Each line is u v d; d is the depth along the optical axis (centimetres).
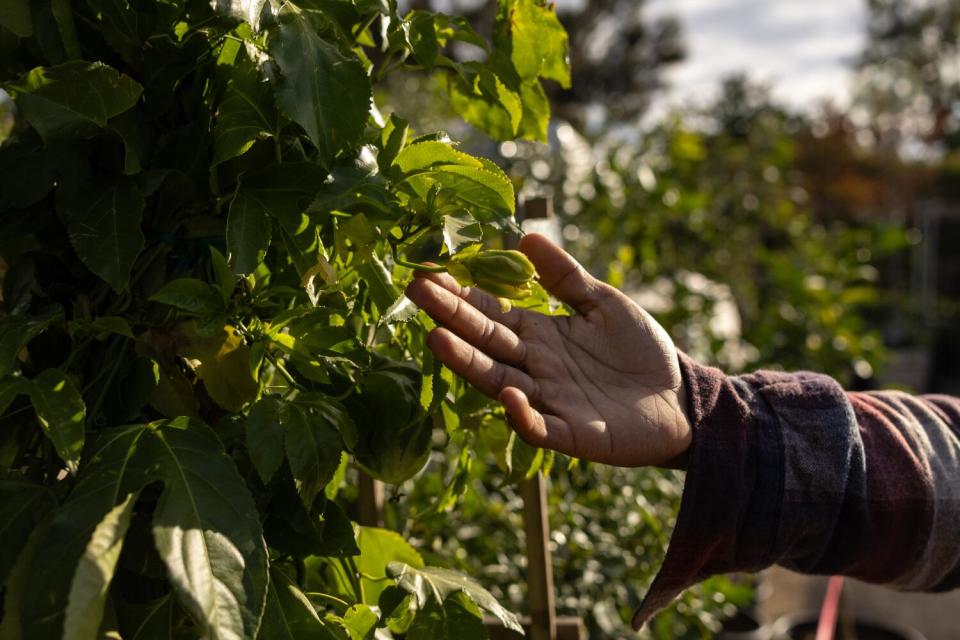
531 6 89
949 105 1886
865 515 89
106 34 68
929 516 91
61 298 72
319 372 70
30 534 59
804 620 277
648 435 79
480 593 77
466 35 89
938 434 98
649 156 292
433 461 144
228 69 70
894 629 269
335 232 72
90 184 67
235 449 70
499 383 72
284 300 73
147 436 61
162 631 63
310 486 66
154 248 71
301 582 76
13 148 68
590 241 266
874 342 315
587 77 1554
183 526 55
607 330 82
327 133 66
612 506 162
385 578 85
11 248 72
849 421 91
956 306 771
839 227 362
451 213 73
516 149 251
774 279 307
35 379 62
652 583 86
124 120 67
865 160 1304
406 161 73
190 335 70
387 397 76
